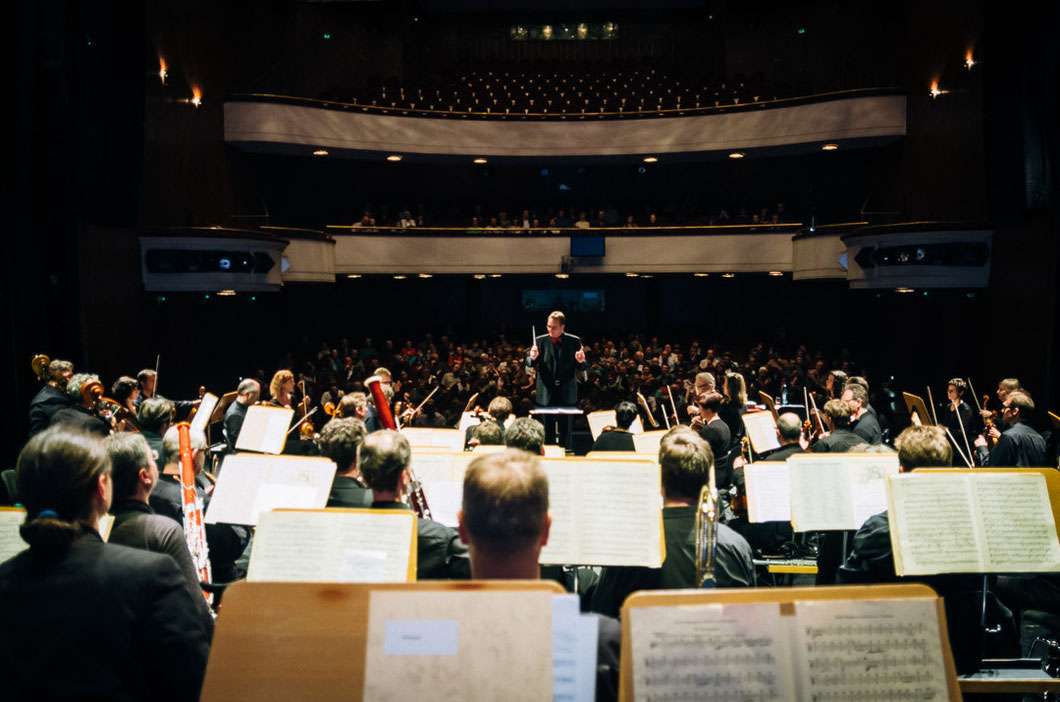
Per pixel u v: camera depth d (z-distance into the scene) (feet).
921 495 11.98
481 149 70.74
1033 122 37.88
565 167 81.20
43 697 6.89
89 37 35.55
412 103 73.20
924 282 48.93
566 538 12.31
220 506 15.67
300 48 74.33
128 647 7.23
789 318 81.10
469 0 85.20
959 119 52.06
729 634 6.23
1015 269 44.52
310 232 64.23
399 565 10.61
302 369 67.05
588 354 69.56
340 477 15.74
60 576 7.27
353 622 6.59
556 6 85.76
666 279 85.40
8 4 32.37
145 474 11.17
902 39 62.44
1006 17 38.47
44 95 34.81
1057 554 11.78
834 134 62.85
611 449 24.13
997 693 13.34
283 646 6.54
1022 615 20.84
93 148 36.01
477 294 84.79
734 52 82.38
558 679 6.03
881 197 66.03
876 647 6.31
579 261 71.31
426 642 6.06
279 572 10.66
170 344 51.67
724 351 75.92
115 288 44.04
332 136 65.72
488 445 19.93
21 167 33.45
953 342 51.49
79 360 37.22
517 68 83.20
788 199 75.66
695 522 11.71
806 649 6.28
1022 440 24.25
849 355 63.52
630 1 84.69
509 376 60.08
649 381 60.08
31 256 34.19
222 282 49.98
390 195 79.46
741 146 67.10
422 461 16.76
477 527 6.57
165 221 51.39
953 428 34.17
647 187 80.74
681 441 12.12
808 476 16.44
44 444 7.64
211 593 13.19
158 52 50.31
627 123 70.28
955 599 12.53
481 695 5.99
